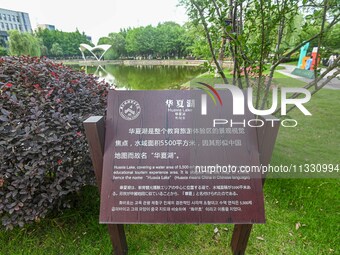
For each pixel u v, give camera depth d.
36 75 1.79
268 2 1.68
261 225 1.67
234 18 1.90
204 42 2.37
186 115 1.16
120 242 1.32
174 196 1.13
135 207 1.13
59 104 1.55
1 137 1.30
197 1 1.88
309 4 1.79
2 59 1.98
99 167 1.15
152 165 1.14
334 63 1.82
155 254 1.46
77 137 1.42
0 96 1.47
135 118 1.15
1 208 1.29
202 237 1.58
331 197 1.90
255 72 1.92
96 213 1.74
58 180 1.36
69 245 1.49
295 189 1.99
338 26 1.75
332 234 1.57
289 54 1.86
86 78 2.17
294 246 1.50
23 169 1.32
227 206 1.13
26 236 1.54
